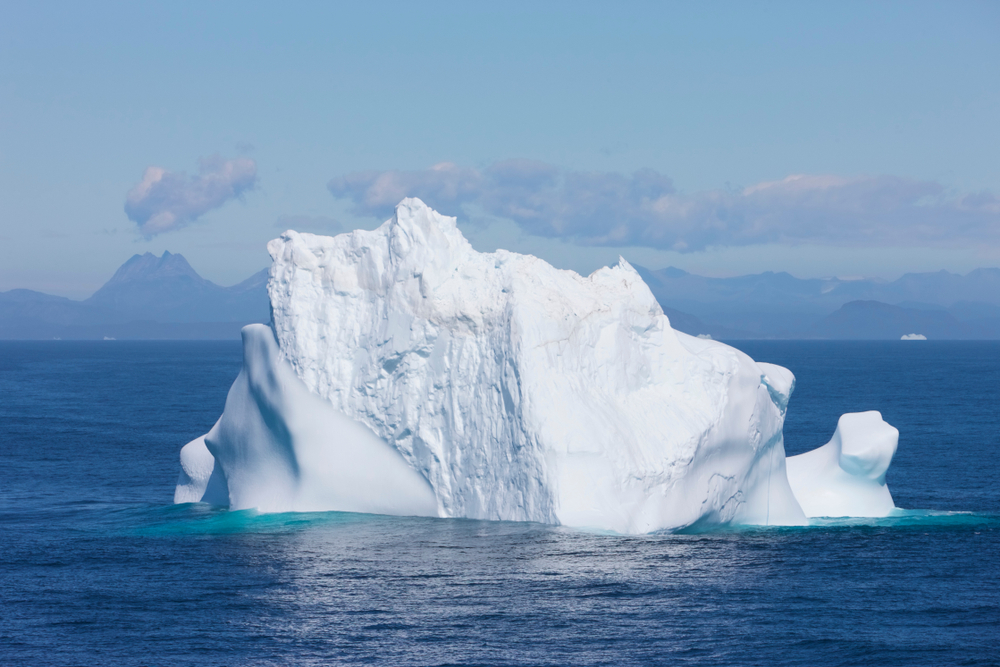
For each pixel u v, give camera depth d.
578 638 37.78
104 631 38.91
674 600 42.59
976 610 42.09
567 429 53.44
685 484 54.78
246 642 37.44
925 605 42.72
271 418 59.22
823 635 38.62
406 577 45.44
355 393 58.50
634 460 53.69
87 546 53.34
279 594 43.31
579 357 56.31
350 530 54.38
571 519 52.38
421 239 58.56
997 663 35.88
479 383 56.41
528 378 54.06
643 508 53.50
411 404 57.66
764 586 45.06
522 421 53.88
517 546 50.00
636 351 58.38
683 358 58.81
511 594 42.97
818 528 58.09
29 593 44.12
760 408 58.94
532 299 56.09
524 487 54.16
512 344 54.75
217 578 46.03
